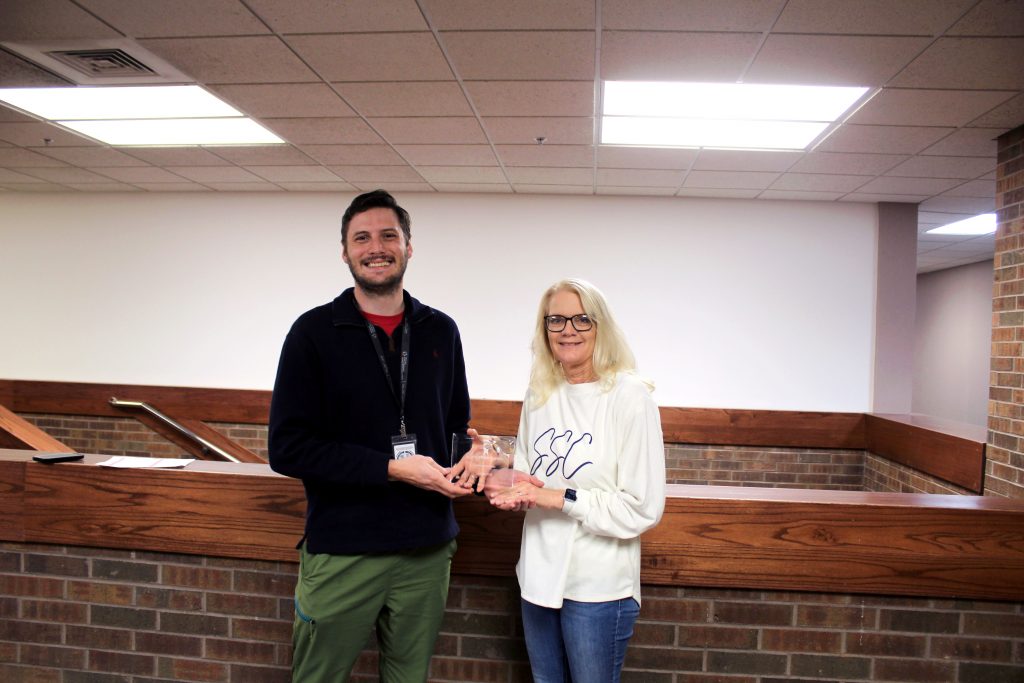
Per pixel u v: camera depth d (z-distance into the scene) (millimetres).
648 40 2689
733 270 5621
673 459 5594
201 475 1944
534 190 5512
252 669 1963
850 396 5570
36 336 6234
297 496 1896
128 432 6012
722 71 2973
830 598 1812
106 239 6137
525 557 1478
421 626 1539
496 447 1442
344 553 1423
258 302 5996
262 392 5848
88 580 2035
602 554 1383
